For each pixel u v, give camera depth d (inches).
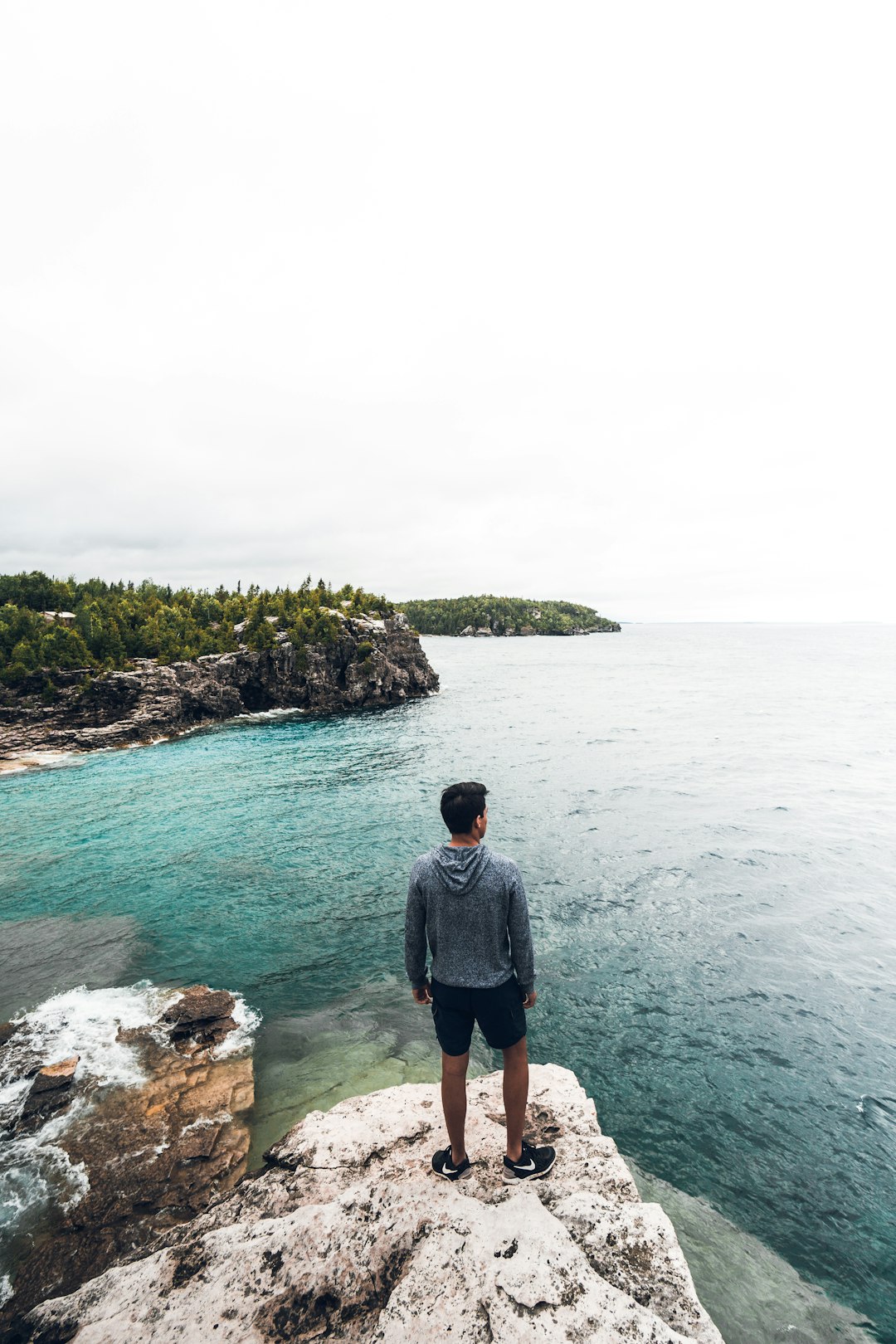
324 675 2234.3
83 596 2827.3
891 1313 212.1
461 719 1854.1
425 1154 200.8
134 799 982.4
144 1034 372.2
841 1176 272.4
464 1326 122.4
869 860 653.9
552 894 573.9
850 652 6127.0
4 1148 277.7
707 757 1211.9
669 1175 274.1
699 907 544.4
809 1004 403.2
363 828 799.1
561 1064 346.0
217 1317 135.3
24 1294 206.1
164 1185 254.7
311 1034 373.4
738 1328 204.5
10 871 669.9
